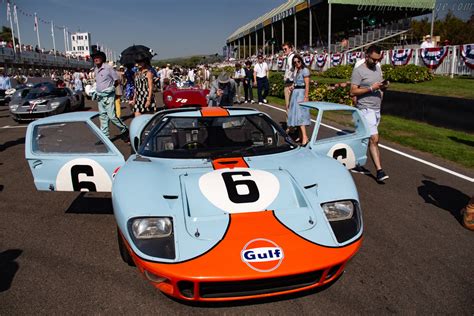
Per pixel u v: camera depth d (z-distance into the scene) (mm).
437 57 14977
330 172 3137
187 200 2750
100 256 3346
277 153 3602
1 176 5887
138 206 2637
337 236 2576
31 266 3191
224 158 3410
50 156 3574
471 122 8305
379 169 5285
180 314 2549
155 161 3408
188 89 12484
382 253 3348
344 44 25531
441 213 4254
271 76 18375
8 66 34844
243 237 2445
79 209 4465
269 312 2557
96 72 7699
